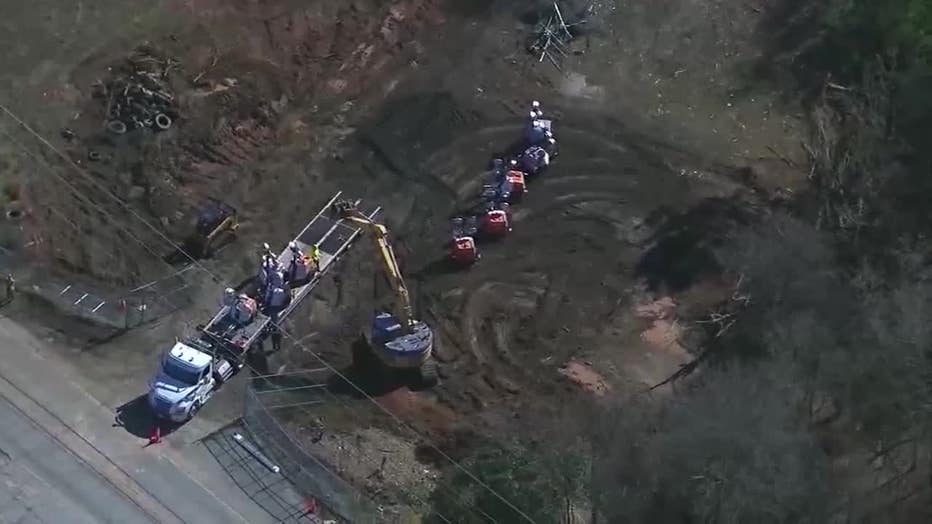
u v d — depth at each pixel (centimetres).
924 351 5025
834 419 4994
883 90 6500
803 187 6475
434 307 5794
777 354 5156
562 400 5419
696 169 6569
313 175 6328
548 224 6225
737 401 4769
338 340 5616
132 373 5325
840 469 4816
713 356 5534
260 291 5591
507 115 6738
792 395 4922
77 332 5447
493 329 5725
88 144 6222
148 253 5825
